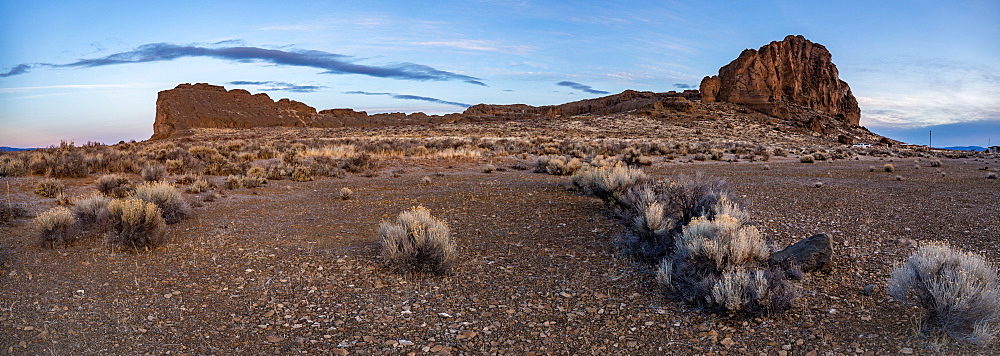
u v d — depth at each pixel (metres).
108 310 5.93
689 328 5.62
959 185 17.75
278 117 195.25
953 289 5.19
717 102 140.12
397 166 25.88
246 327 5.61
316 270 7.63
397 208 13.20
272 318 5.87
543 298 6.59
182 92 183.25
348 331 5.55
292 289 6.82
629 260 8.15
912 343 5.00
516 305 6.35
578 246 9.07
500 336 5.48
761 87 140.12
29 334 5.18
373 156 29.17
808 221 10.81
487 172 24.20
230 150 31.48
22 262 7.61
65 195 13.21
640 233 8.77
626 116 119.50
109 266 7.60
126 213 8.70
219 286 6.88
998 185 17.72
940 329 5.18
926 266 5.61
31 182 15.38
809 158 33.50
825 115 142.75
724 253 6.75
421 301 6.46
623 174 12.91
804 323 5.59
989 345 4.87
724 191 11.70
